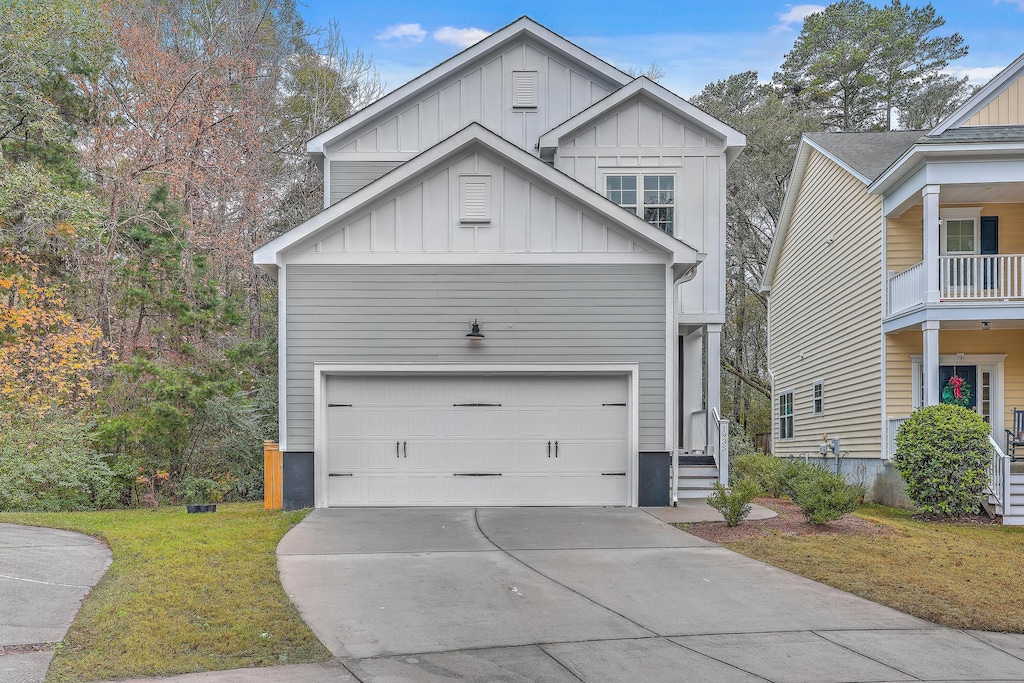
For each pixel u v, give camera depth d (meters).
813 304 23.20
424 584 8.80
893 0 40.88
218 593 8.16
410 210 13.93
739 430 23.75
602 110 16.69
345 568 9.45
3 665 6.21
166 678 6.09
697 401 17.80
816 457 22.66
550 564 9.75
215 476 17.72
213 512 13.54
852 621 7.83
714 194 16.78
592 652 6.82
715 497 12.62
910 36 39.78
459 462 13.95
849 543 10.91
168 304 17.86
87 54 20.41
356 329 13.81
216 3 28.48
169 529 11.41
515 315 13.89
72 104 20.23
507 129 17.84
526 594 8.48
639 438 13.92
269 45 30.12
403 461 13.91
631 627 7.52
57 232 17.56
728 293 36.81
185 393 16.23
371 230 13.89
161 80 23.95
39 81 19.03
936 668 6.66
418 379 13.98
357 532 11.53
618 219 13.78
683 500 14.72
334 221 13.70
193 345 18.53
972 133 16.77
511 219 13.95
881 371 18.11
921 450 14.20
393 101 17.64
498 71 17.91
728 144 16.59
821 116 38.66
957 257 16.52
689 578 9.21
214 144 24.83
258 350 18.89
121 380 17.59
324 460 13.80
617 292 13.93
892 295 17.80
